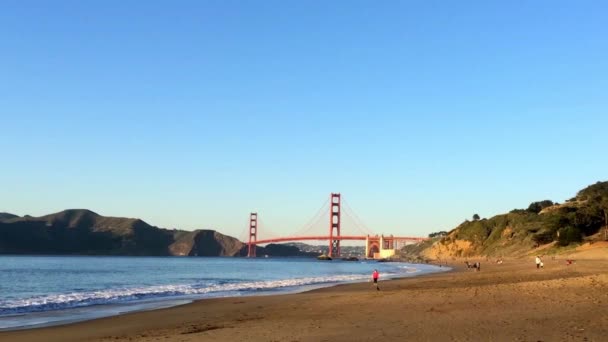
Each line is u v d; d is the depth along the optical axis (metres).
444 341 12.43
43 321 21.36
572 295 21.41
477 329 14.00
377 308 21.33
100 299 31.77
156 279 61.09
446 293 26.17
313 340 13.52
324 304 25.00
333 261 196.88
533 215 135.88
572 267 53.25
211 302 28.62
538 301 20.06
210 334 15.43
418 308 20.36
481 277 45.56
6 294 38.41
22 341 15.95
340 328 15.60
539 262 59.56
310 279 57.56
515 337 12.52
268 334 14.97
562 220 108.31
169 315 22.73
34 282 54.62
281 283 49.19
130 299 31.67
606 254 79.00
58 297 33.72
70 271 83.25
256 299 29.91
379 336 13.69
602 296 20.56
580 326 13.89
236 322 19.14
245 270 94.81
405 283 42.69
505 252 129.75
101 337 16.39
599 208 104.12
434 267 102.62
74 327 19.16
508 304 19.67
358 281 51.47
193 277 66.56
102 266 110.19
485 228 159.50
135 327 18.92
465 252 161.25
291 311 22.59
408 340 12.82
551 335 12.66
